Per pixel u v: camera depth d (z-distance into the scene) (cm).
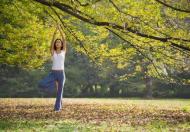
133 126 976
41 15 1485
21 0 1336
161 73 1360
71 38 1395
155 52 1238
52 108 1659
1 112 1453
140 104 2059
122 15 1089
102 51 1348
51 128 941
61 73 1311
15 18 1602
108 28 1181
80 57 4500
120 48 1312
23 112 1441
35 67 2191
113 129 915
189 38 1138
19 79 4428
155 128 937
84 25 1362
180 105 1952
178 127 962
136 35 1147
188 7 1100
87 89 4553
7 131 890
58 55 1306
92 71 4484
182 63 1274
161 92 4234
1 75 4381
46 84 1295
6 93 4403
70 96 4509
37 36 1758
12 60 1970
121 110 1527
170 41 1135
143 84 4372
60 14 1327
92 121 1092
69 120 1120
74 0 1090
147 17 1105
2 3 1509
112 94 4503
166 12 1150
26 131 892
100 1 1109
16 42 1831
